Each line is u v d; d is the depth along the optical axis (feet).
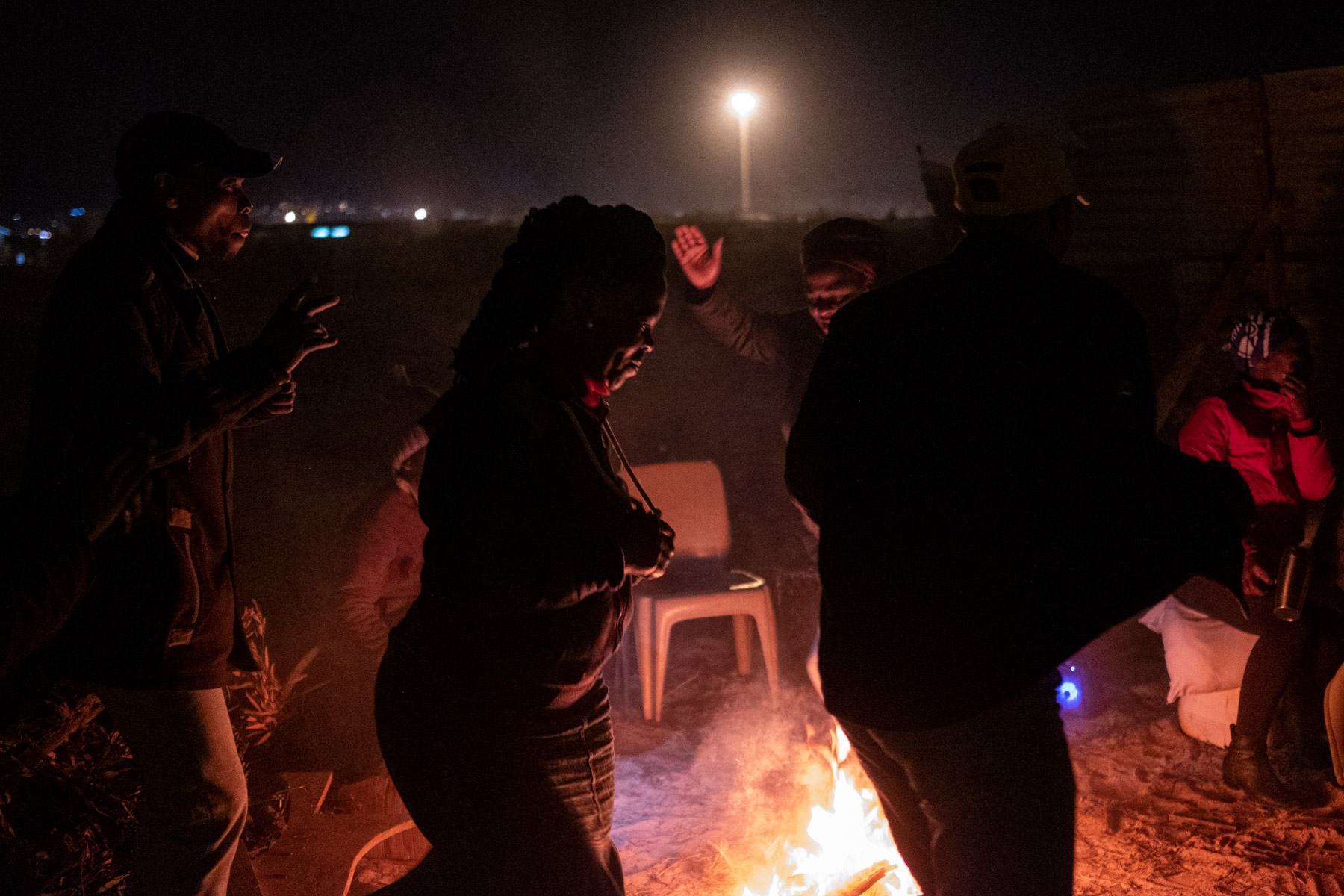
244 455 33.99
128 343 7.98
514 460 7.23
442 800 7.47
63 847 10.21
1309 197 17.30
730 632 20.92
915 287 7.93
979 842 7.54
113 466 6.89
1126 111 19.74
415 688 7.50
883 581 7.55
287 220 155.63
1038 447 7.43
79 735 11.07
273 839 11.62
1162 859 12.44
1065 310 7.57
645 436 35.76
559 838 7.51
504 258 7.79
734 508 28.40
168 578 8.16
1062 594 7.46
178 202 8.56
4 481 30.78
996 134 7.95
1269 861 12.28
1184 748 15.34
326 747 13.70
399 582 13.91
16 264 78.48
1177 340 19.65
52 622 6.19
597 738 7.71
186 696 8.36
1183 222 19.13
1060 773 7.61
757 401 39.60
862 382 7.79
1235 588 7.92
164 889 8.50
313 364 45.70
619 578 7.47
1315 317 17.39
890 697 7.52
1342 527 15.56
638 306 7.70
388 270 68.49
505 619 7.29
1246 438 13.89
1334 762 12.96
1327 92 16.76
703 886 12.06
